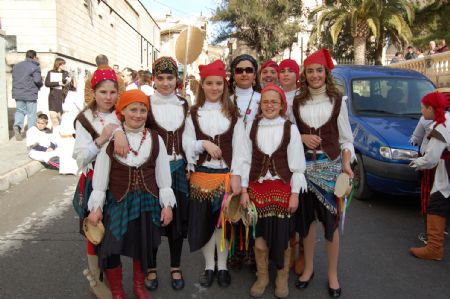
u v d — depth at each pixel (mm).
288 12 31906
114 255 3010
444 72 12430
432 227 4113
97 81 3039
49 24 12969
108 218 2900
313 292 3512
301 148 3262
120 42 23047
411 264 4078
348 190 3342
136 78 9891
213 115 3408
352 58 22969
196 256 4238
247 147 3346
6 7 12805
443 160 4051
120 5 22656
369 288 3594
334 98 3363
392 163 5371
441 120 4020
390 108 6340
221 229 3480
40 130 7883
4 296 3330
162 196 3027
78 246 4328
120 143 2838
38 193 6270
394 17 18375
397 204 5965
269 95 3246
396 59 18328
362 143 5852
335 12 19906
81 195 3100
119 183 2902
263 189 3260
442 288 3617
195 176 3416
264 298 3412
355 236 4766
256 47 32531
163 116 3371
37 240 4473
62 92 9477
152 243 2988
